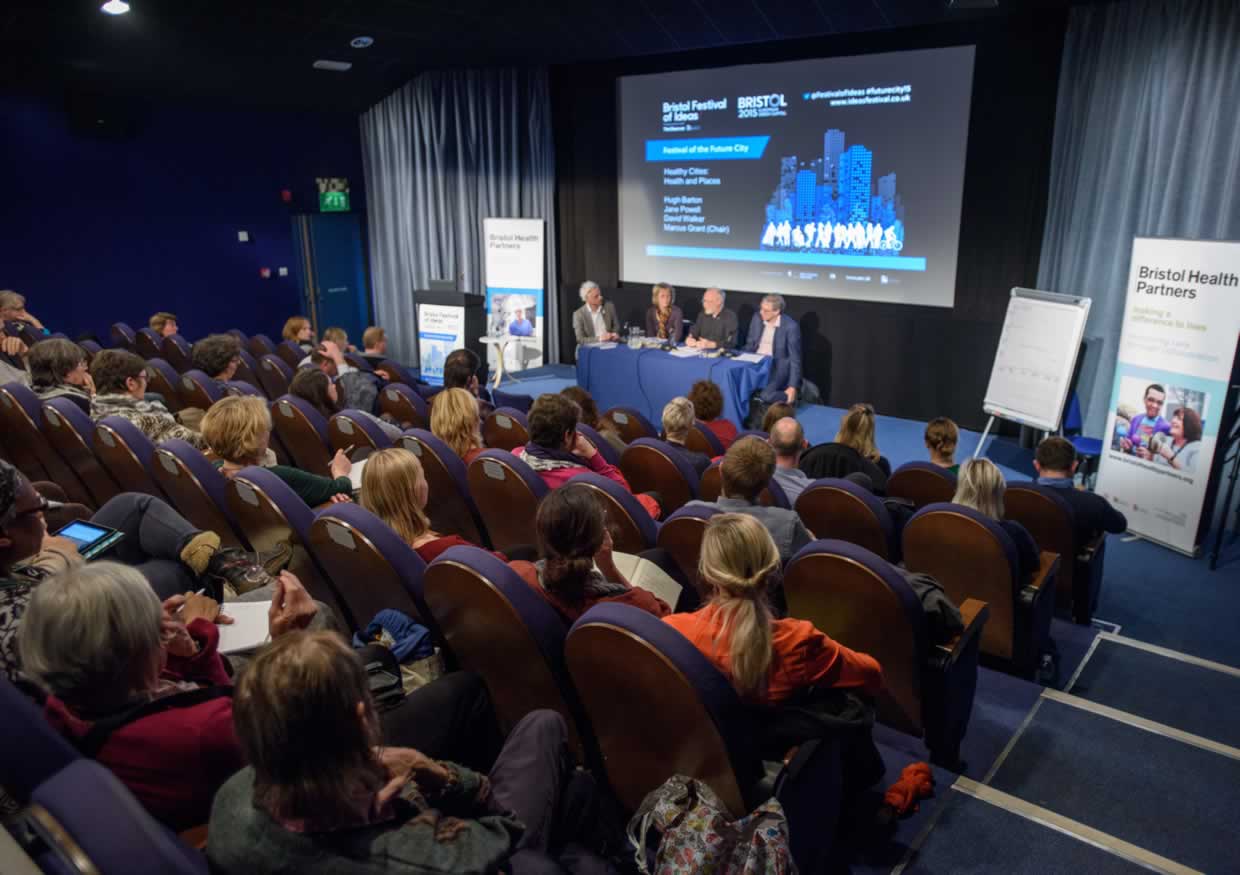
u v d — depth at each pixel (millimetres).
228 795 1185
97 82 8039
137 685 1359
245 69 7969
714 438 4539
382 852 1148
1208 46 5238
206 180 9453
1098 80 5809
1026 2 5781
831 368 7801
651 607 2035
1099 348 6098
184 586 2473
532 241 9102
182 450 2764
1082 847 2203
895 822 2279
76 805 966
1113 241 5938
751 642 1711
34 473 4051
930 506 2889
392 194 10125
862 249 7379
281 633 1785
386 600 2209
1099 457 5469
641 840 1694
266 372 6184
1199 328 4559
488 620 1869
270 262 10125
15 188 8250
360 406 5199
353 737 1115
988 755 2652
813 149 7430
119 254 9008
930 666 2309
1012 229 6559
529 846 1565
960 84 6562
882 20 6289
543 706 1993
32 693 1396
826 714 1788
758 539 1751
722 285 8320
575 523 1904
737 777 1676
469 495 3381
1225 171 5297
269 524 2508
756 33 6898
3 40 6582
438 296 8531
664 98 8203
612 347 7543
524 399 5855
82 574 1328
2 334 5918
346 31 7059
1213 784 2521
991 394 6215
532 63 8523
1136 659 3404
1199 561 4668
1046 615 3104
